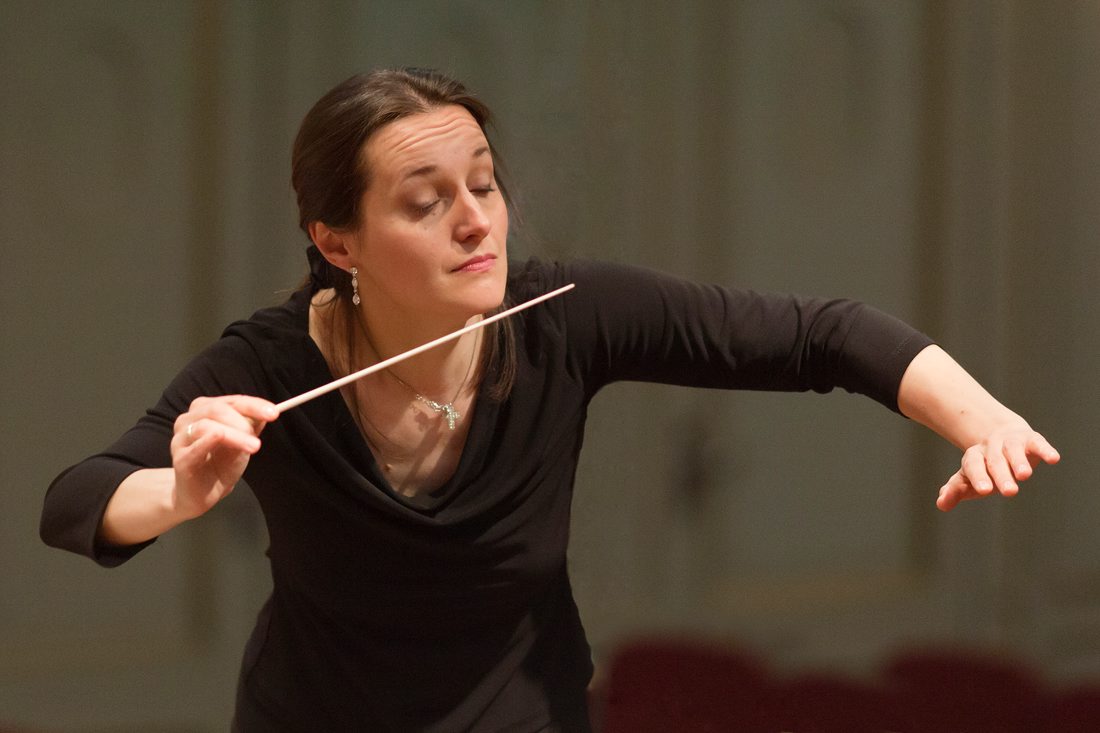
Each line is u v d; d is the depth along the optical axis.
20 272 16.52
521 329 6.88
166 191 17.30
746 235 21.30
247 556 17.48
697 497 20.83
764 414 21.52
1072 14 22.78
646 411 20.52
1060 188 22.97
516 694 7.00
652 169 20.48
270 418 5.49
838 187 21.98
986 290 22.78
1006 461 5.70
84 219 16.88
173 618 17.36
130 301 17.17
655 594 20.59
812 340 6.78
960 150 22.52
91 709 16.83
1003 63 22.64
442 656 6.86
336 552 6.71
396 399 6.81
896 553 22.58
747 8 21.11
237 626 17.52
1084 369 23.28
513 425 6.76
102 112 16.95
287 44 17.78
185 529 17.33
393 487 6.88
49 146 16.66
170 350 17.42
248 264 17.64
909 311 22.70
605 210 20.12
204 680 17.38
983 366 22.84
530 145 19.64
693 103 20.77
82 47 16.80
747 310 6.89
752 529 21.42
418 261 6.29
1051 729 15.77
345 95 6.37
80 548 5.97
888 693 15.27
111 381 17.09
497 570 6.77
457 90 6.48
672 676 14.12
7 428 16.48
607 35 20.05
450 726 6.90
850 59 21.97
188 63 17.31
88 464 6.21
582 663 7.38
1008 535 22.94
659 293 6.93
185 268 17.45
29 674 16.47
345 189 6.35
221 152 17.42
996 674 16.08
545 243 19.14
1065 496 23.20
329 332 6.85
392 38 18.67
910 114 22.47
